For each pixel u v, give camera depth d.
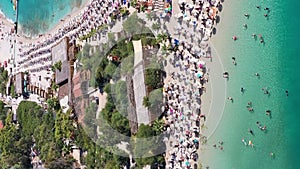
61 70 43.84
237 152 31.19
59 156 43.03
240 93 31.05
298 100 28.66
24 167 47.69
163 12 34.62
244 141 30.84
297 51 28.78
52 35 47.41
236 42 31.17
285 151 29.06
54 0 47.34
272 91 29.67
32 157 47.66
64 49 43.62
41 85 48.12
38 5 49.66
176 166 33.75
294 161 28.67
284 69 29.22
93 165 39.00
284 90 29.19
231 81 31.45
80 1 43.78
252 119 30.48
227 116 31.64
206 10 32.44
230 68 31.48
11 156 47.69
